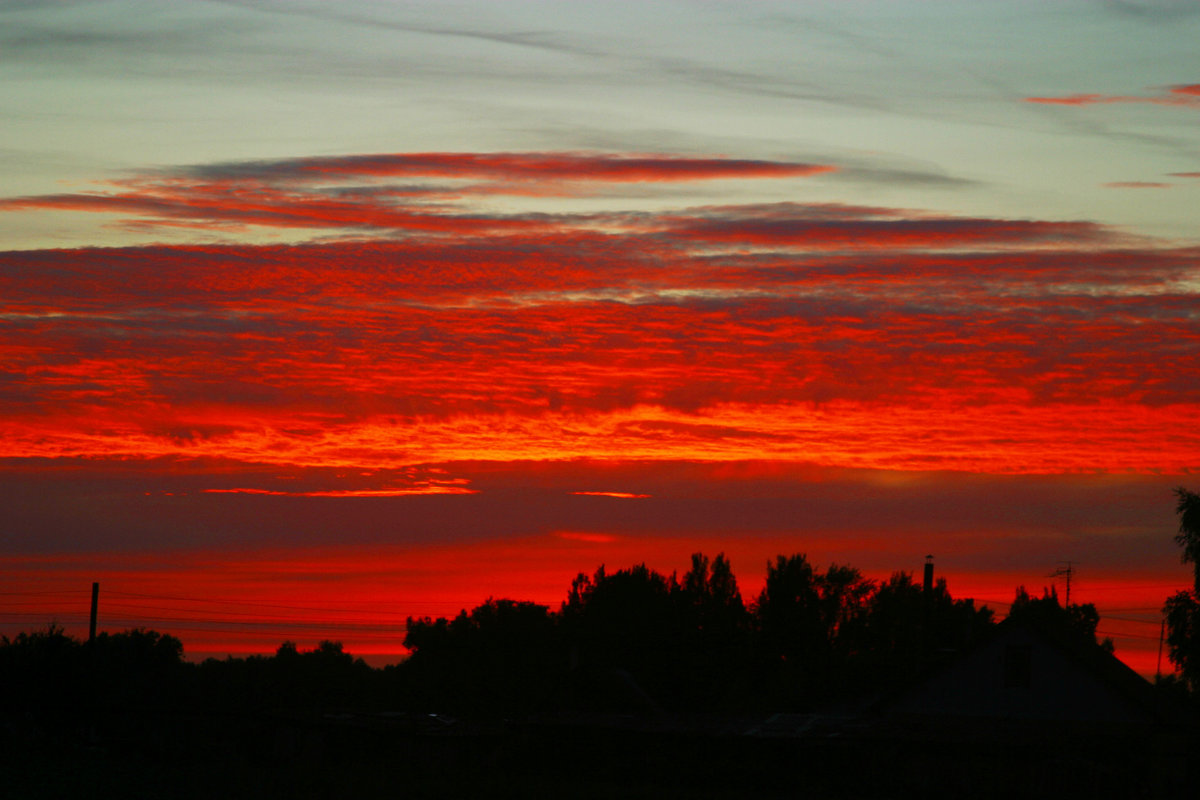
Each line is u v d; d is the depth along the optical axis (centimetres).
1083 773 5050
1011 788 5109
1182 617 7231
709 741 5672
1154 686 5884
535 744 6075
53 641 7581
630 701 6812
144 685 8006
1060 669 5591
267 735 6794
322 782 5275
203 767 5769
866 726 5681
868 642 10194
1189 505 7300
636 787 5356
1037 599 10256
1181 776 5084
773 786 5438
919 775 5278
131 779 5225
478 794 4991
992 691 5694
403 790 5069
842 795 5219
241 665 9581
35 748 6197
